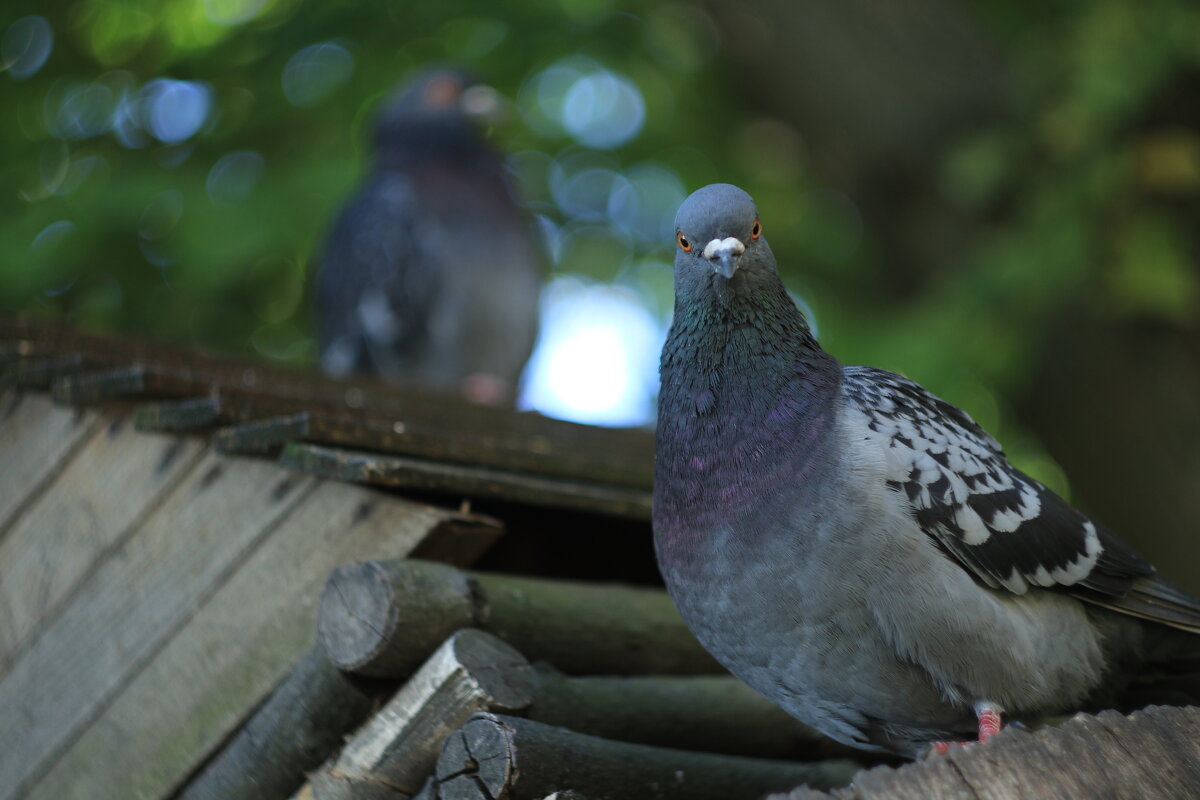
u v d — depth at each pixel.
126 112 13.37
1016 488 4.99
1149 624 5.36
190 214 12.20
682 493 4.99
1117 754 3.76
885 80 12.38
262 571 5.68
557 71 15.28
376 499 5.50
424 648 5.02
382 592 4.94
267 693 5.50
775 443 4.84
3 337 6.43
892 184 12.83
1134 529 11.79
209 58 13.65
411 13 14.05
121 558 6.06
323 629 5.05
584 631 5.92
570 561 7.36
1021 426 12.91
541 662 5.55
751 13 12.98
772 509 4.75
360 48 14.33
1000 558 4.79
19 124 13.34
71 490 6.30
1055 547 4.94
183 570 5.89
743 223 5.11
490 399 13.16
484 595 5.30
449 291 14.01
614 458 7.94
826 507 4.67
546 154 15.78
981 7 13.35
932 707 4.89
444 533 5.43
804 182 14.95
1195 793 3.70
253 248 12.05
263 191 12.49
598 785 4.96
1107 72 10.70
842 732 5.20
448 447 6.05
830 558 4.64
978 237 12.23
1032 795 3.67
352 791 4.91
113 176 12.67
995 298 11.14
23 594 6.25
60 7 13.39
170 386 5.85
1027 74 11.67
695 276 5.12
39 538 6.31
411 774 4.89
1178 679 5.62
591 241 16.06
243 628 5.64
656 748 5.41
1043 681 4.86
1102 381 11.55
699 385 5.05
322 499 5.63
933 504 4.72
